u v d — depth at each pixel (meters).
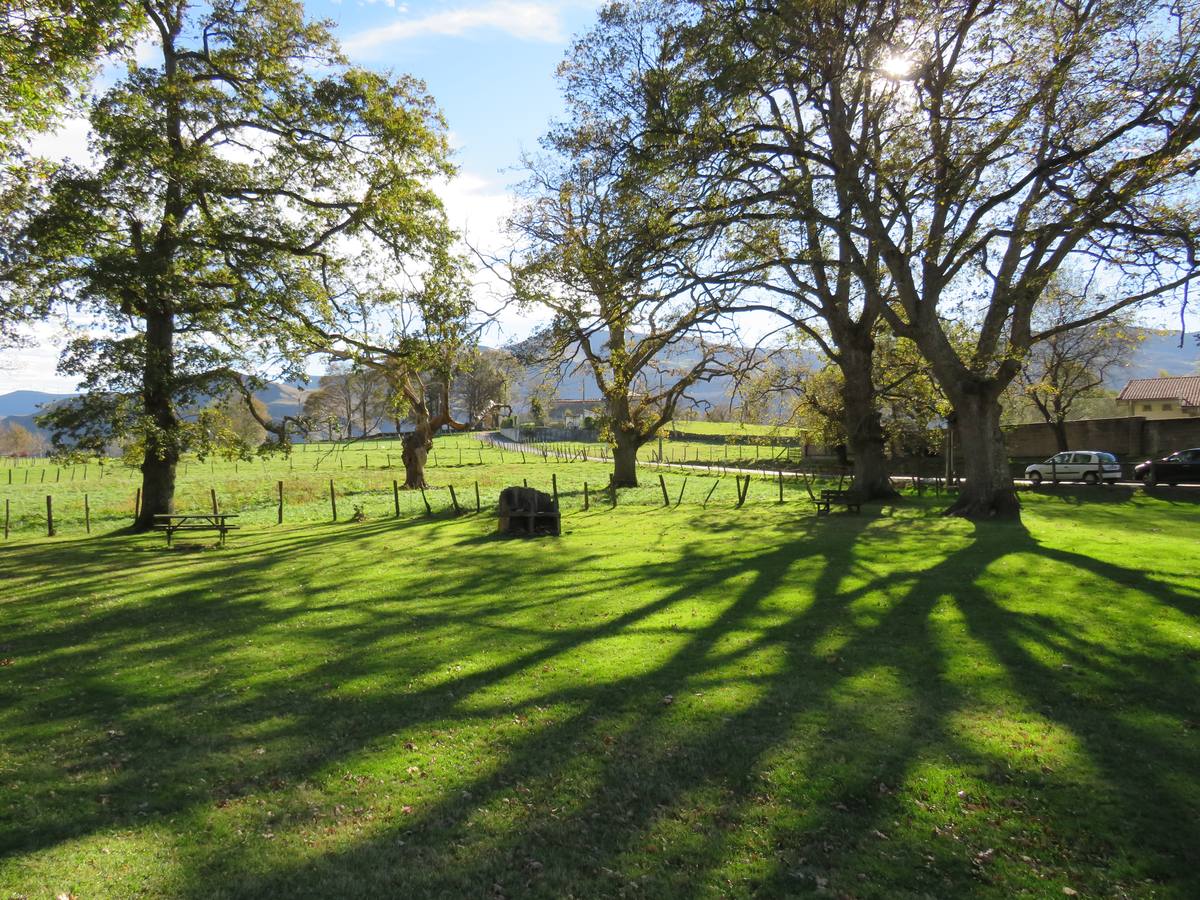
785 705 7.14
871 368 28.81
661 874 4.36
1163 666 8.15
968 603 11.19
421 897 4.16
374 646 9.52
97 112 18.67
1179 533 18.75
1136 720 6.69
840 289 28.30
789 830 4.86
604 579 13.95
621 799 5.29
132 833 4.85
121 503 35.16
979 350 21.64
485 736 6.45
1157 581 12.23
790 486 39.44
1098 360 45.94
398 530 23.34
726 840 4.73
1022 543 16.81
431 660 8.82
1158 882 4.30
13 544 21.64
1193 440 42.91
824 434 42.88
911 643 9.23
